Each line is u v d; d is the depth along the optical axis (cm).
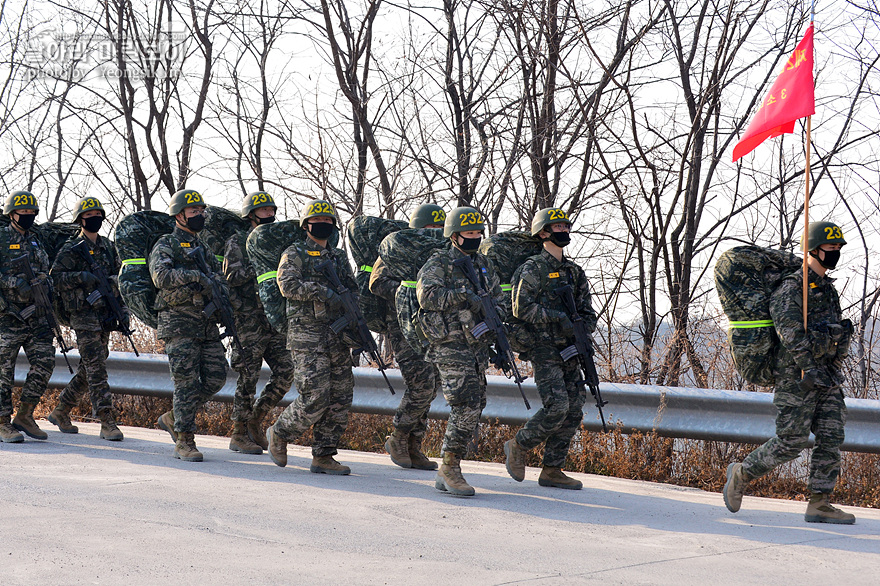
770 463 562
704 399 712
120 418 1045
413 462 768
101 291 827
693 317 912
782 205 1070
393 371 859
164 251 732
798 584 398
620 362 916
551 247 662
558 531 503
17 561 406
